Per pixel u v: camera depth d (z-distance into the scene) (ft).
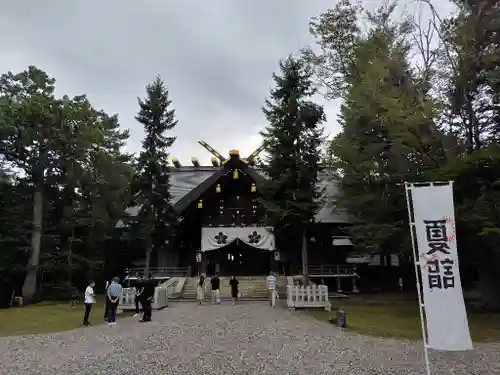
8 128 83.46
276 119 89.35
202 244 111.65
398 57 70.90
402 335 42.98
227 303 78.84
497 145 55.16
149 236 105.09
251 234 111.45
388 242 71.87
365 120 70.95
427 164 67.00
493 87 60.54
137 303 59.93
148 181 106.22
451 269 24.89
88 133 92.27
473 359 30.58
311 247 116.57
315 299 66.90
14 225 93.30
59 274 100.83
